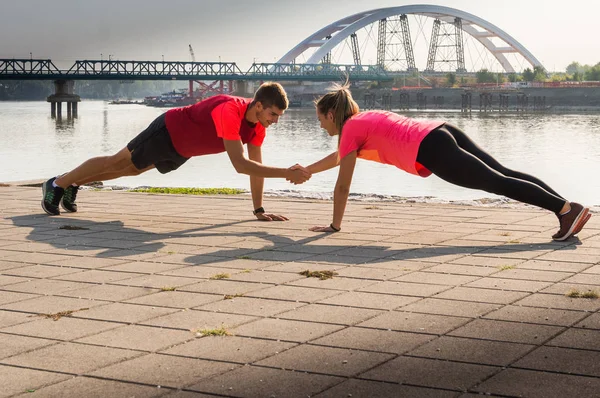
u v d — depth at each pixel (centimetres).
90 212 979
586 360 389
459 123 8031
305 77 14588
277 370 381
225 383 365
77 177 939
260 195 897
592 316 470
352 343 422
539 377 366
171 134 830
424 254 678
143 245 735
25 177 2856
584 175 2742
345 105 794
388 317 473
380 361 392
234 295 530
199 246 727
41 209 1005
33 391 358
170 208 1017
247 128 823
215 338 434
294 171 796
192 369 384
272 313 484
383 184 2225
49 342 431
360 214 944
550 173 2839
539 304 500
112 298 527
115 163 901
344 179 790
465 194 1966
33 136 5975
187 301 517
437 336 434
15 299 529
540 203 735
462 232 800
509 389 352
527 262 638
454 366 383
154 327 457
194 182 2394
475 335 434
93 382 369
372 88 16750
